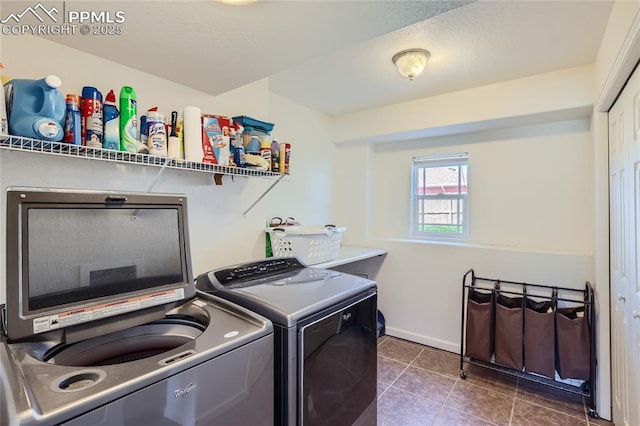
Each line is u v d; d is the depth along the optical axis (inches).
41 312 35.0
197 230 70.6
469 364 106.3
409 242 124.5
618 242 72.4
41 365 31.1
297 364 47.2
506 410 82.7
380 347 119.0
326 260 95.5
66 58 52.7
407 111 116.1
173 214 48.9
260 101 86.2
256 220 84.2
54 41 51.2
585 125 99.4
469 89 103.4
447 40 74.0
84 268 39.0
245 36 50.3
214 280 59.1
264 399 42.5
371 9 43.8
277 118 110.7
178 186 67.3
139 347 45.4
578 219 101.0
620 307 71.1
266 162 73.8
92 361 41.3
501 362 94.5
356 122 128.7
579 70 86.7
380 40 74.3
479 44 75.7
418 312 122.6
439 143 126.0
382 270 130.7
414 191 133.1
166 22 46.3
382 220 139.3
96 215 40.8
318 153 129.3
